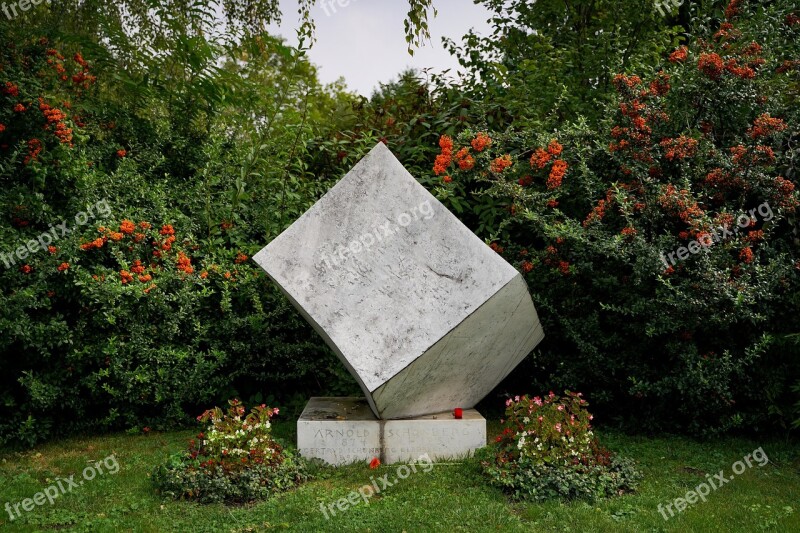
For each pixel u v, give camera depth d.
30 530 3.79
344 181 5.00
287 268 4.84
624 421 6.26
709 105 6.07
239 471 4.34
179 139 7.53
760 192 5.75
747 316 5.39
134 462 5.09
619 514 4.01
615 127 6.05
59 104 6.75
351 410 5.30
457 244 4.80
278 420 6.37
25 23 7.54
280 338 6.61
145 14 8.67
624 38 8.15
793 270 5.66
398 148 7.70
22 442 5.68
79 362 5.86
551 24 9.25
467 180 6.86
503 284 4.58
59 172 6.18
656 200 5.62
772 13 6.42
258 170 7.53
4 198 5.89
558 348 6.69
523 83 7.73
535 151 6.54
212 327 6.44
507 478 4.29
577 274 6.30
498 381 5.76
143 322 6.03
